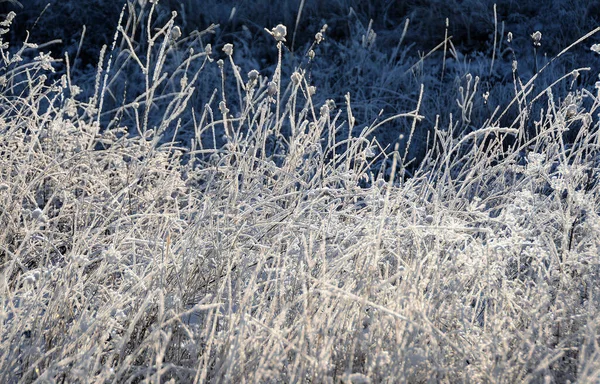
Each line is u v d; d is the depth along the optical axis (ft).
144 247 11.53
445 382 8.13
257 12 36.11
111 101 28.68
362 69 30.30
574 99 14.88
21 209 11.57
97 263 11.16
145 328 9.34
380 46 33.94
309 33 35.12
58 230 12.43
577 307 9.62
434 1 34.83
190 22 35.58
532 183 13.56
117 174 14.29
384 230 10.46
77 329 8.64
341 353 8.54
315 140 13.65
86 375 7.56
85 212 12.37
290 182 12.76
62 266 11.02
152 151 13.16
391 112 27.45
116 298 9.20
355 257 10.68
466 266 10.09
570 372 8.95
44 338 9.60
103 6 35.37
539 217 12.06
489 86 27.55
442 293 9.31
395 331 8.49
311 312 8.82
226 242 11.00
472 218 13.10
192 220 12.54
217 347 8.50
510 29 33.68
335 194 12.31
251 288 8.95
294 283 9.78
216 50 34.53
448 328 9.16
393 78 28.89
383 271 11.15
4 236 10.93
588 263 10.37
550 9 34.24
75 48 34.50
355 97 28.81
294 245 10.30
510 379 8.17
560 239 12.54
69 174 12.90
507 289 10.09
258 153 17.95
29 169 12.67
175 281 10.32
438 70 31.19
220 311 9.82
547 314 9.09
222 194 13.12
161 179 13.62
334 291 8.20
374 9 37.40
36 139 12.03
